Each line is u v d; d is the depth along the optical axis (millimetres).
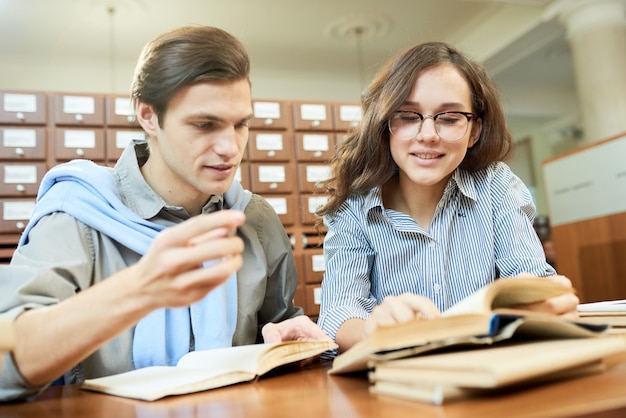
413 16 3973
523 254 954
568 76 5430
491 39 4281
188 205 919
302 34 4004
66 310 513
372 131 935
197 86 750
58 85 3912
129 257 865
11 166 1568
